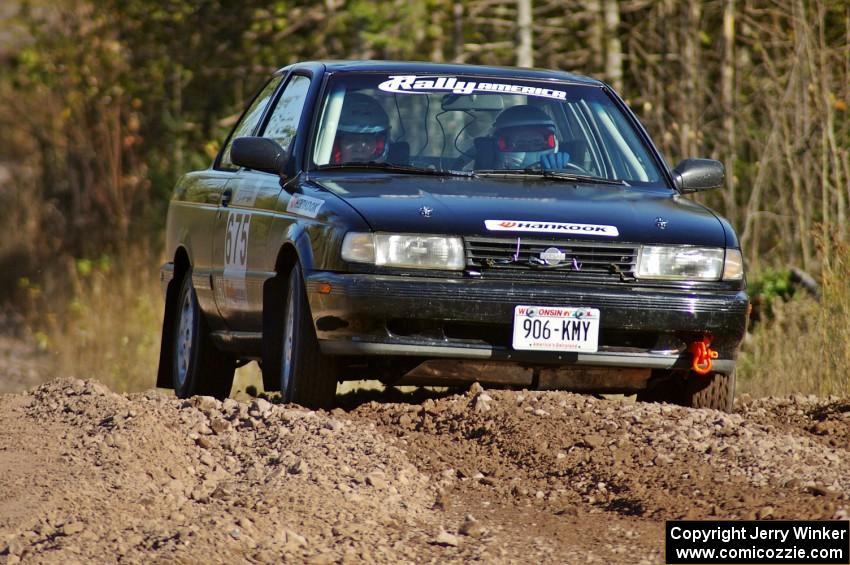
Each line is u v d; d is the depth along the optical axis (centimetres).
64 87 6756
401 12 5597
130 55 6562
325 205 2180
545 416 2108
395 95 2477
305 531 1666
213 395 2811
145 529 1648
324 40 6272
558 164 2448
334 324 2108
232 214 2591
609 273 2142
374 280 2080
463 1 5869
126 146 6731
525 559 1595
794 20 4425
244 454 1984
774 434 2081
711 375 2294
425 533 1695
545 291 2103
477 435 2094
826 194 4134
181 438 2025
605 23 5628
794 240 4412
